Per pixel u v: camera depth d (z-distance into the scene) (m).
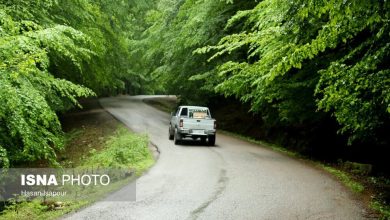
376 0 6.61
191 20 22.67
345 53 11.65
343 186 10.20
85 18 20.36
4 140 10.57
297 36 9.59
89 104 41.88
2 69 9.10
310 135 17.14
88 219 7.09
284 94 14.59
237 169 12.33
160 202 8.27
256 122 25.00
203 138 18.97
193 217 7.21
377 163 13.79
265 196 8.84
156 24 31.41
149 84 58.28
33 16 15.19
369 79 7.98
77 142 20.83
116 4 27.98
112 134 21.72
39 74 12.29
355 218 7.30
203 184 10.05
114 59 28.92
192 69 27.22
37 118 10.36
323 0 6.62
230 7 22.17
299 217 7.29
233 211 7.61
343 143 15.66
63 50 12.14
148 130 24.14
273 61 10.80
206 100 30.44
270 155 16.00
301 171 12.29
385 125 10.69
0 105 9.32
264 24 12.36
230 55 22.53
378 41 8.65
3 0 14.57
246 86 15.84
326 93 9.16
